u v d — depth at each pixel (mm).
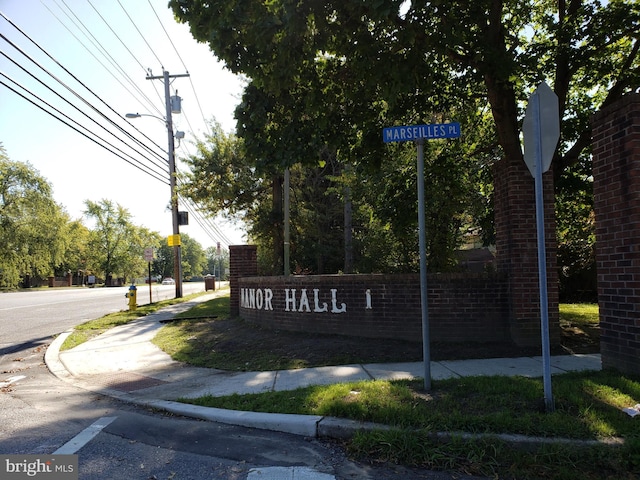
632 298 5305
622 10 8078
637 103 5262
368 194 11156
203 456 4223
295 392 5703
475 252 21781
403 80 6406
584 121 10102
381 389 5363
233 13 5859
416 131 5273
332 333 9109
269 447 4375
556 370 6230
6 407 5988
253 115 7168
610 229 5617
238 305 13469
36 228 49500
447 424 4199
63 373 8125
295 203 19922
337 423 4559
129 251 86188
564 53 8766
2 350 10766
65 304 24641
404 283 8438
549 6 10625
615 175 5512
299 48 6238
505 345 7742
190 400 5805
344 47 6652
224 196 20125
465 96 9734
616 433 3895
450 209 10211
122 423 5234
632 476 3443
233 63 6531
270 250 23500
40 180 49906
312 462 4016
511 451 3828
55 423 5285
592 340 8172
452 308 8141
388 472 3791
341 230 20500
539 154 4586
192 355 8859
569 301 17422
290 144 7312
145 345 10445
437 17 6617
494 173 8391
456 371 6379
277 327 10188
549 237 7777
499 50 7547
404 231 9703
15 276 48562
